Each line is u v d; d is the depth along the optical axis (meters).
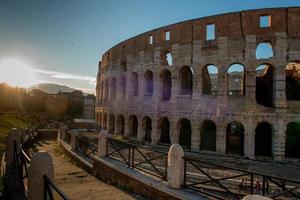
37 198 7.36
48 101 100.06
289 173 20.73
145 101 35.62
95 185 14.98
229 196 12.81
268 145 31.05
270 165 23.67
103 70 50.00
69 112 99.12
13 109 90.00
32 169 7.40
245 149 26.61
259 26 27.34
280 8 26.73
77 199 12.53
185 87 34.72
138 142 34.12
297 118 25.70
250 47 27.38
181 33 31.91
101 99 50.88
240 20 28.09
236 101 27.73
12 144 13.73
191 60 30.67
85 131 44.91
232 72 49.75
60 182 15.62
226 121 27.94
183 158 11.58
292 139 29.84
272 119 26.05
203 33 30.14
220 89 28.53
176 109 31.53
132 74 38.97
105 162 16.44
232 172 19.28
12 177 11.16
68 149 24.19
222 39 28.73
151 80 37.81
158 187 11.84
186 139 35.19
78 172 18.28
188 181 15.55
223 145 27.78
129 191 13.69
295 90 31.78
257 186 13.95
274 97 26.39
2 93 93.25
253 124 26.72
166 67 33.16
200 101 29.66
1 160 14.92
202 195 10.55
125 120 39.38
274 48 26.52
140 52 37.31
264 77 32.59
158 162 21.05
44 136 41.19
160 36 34.41
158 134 33.50
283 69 26.11
